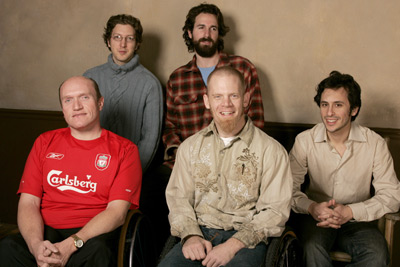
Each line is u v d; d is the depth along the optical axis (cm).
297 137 210
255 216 165
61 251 161
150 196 225
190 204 176
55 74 311
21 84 320
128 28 249
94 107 186
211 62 254
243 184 170
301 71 258
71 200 181
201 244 158
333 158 200
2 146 322
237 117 166
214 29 247
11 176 321
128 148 188
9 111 318
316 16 251
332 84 192
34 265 169
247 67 248
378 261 175
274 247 157
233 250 155
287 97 263
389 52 241
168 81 262
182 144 182
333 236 190
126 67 252
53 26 306
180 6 277
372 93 247
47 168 184
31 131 314
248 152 171
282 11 257
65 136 191
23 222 174
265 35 262
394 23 238
